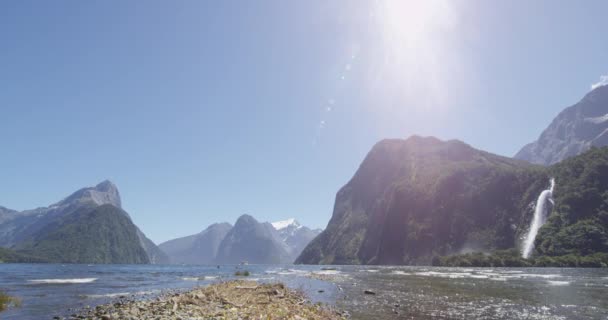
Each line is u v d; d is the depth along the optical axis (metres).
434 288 48.00
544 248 149.75
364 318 25.50
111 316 23.22
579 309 30.02
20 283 62.44
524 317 26.44
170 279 77.25
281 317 22.66
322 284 57.12
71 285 58.47
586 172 173.00
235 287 43.81
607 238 135.75
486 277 70.25
